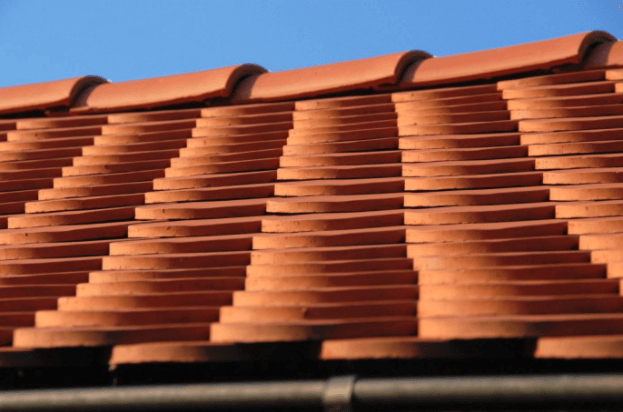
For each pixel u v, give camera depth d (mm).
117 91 9422
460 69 8438
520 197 6410
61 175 8070
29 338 5250
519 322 4594
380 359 4969
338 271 5598
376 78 8500
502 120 7570
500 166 6828
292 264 5691
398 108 8125
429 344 4730
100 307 5582
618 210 5914
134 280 5785
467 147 7234
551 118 7402
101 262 6312
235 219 6703
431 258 5527
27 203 7617
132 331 5145
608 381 4160
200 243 6289
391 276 5445
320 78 8797
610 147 6824
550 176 6617
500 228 5738
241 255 6000
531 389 4266
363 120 8023
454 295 5094
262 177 7402
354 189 6922
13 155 8438
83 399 4883
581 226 5770
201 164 7723
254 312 5168
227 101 9047
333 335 4879
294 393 4617
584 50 8070
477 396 4344
